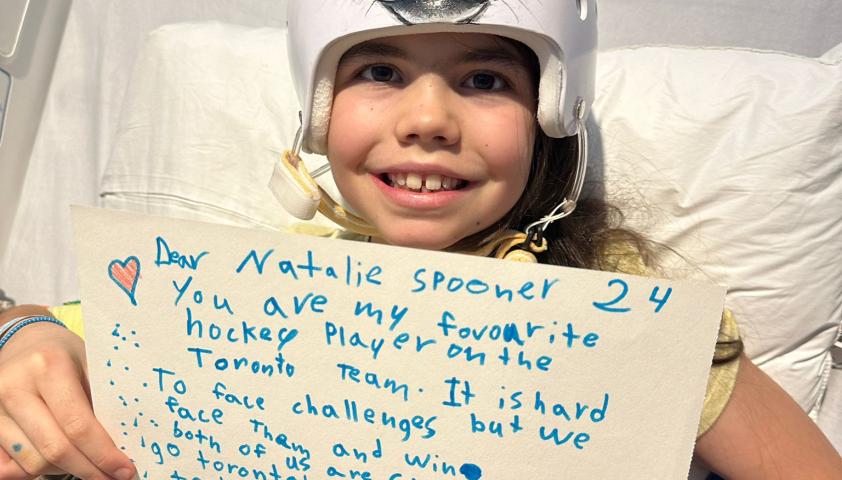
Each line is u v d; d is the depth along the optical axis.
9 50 1.01
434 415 0.53
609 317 0.49
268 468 0.56
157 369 0.55
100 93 1.08
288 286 0.52
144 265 0.54
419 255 0.50
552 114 0.60
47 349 0.60
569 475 0.52
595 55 0.64
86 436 0.56
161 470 0.58
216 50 0.96
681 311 0.48
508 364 0.51
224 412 0.55
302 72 0.61
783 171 0.78
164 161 0.95
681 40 1.02
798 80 0.80
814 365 0.80
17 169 1.06
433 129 0.56
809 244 0.78
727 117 0.80
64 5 1.07
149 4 1.08
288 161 0.65
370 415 0.53
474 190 0.60
